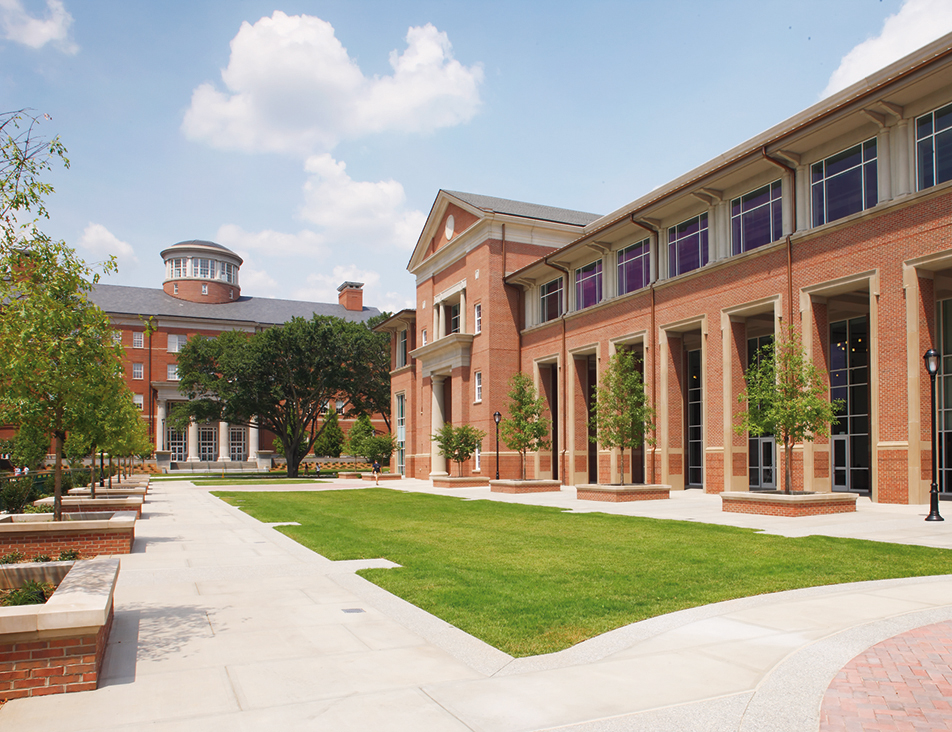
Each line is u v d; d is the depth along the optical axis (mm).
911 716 5051
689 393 34844
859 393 26500
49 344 10352
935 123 20219
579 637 7293
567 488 35125
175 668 6410
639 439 28391
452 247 46438
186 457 80000
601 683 5871
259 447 82750
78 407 13023
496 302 41344
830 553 12250
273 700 5594
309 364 57875
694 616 8047
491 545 14242
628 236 33750
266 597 9422
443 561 12234
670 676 6008
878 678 5840
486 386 40969
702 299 28469
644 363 31625
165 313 81062
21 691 5695
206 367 61625
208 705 5492
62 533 13062
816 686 5684
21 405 11086
